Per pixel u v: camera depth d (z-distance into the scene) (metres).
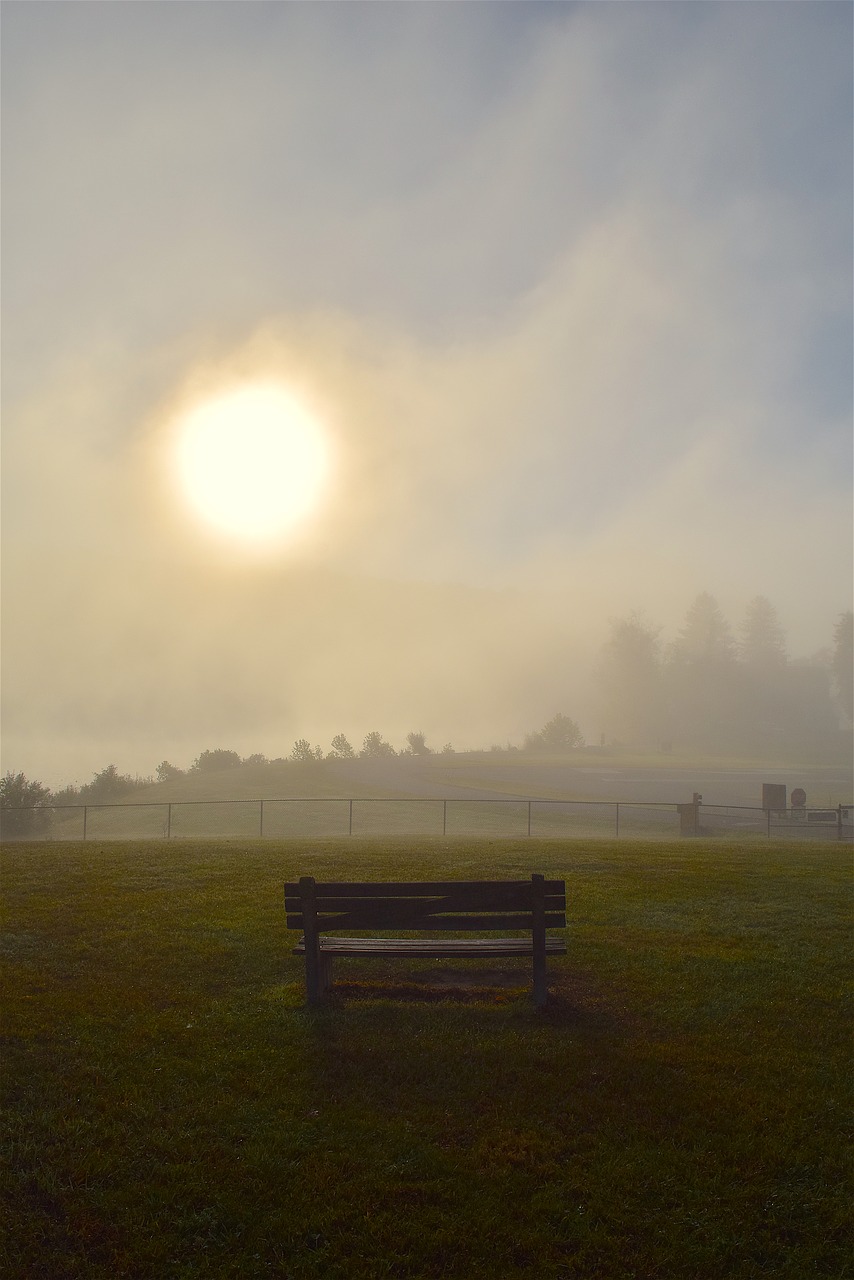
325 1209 5.50
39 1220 5.37
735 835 32.72
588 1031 7.89
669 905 12.34
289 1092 6.79
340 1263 5.08
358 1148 6.09
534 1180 5.80
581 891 13.24
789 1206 5.59
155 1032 7.79
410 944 8.63
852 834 32.41
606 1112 6.56
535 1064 7.25
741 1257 5.21
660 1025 8.03
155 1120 6.41
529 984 9.08
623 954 10.00
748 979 9.17
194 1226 5.37
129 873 14.48
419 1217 5.46
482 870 15.02
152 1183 5.72
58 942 10.27
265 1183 5.72
